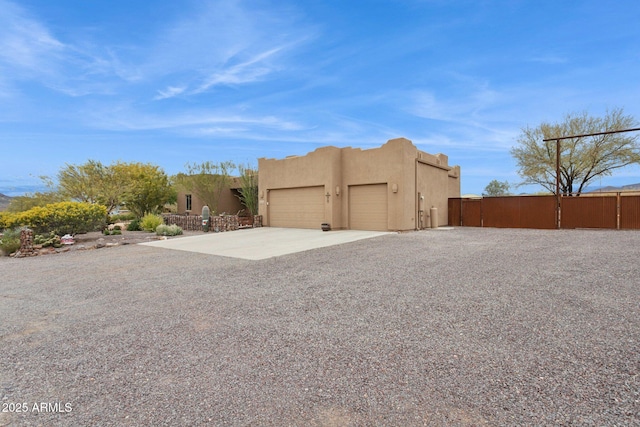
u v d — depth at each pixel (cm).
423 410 242
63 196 2341
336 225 1739
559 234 1367
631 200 1553
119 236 1656
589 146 2330
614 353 319
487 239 1226
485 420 229
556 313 431
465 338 363
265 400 260
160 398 267
